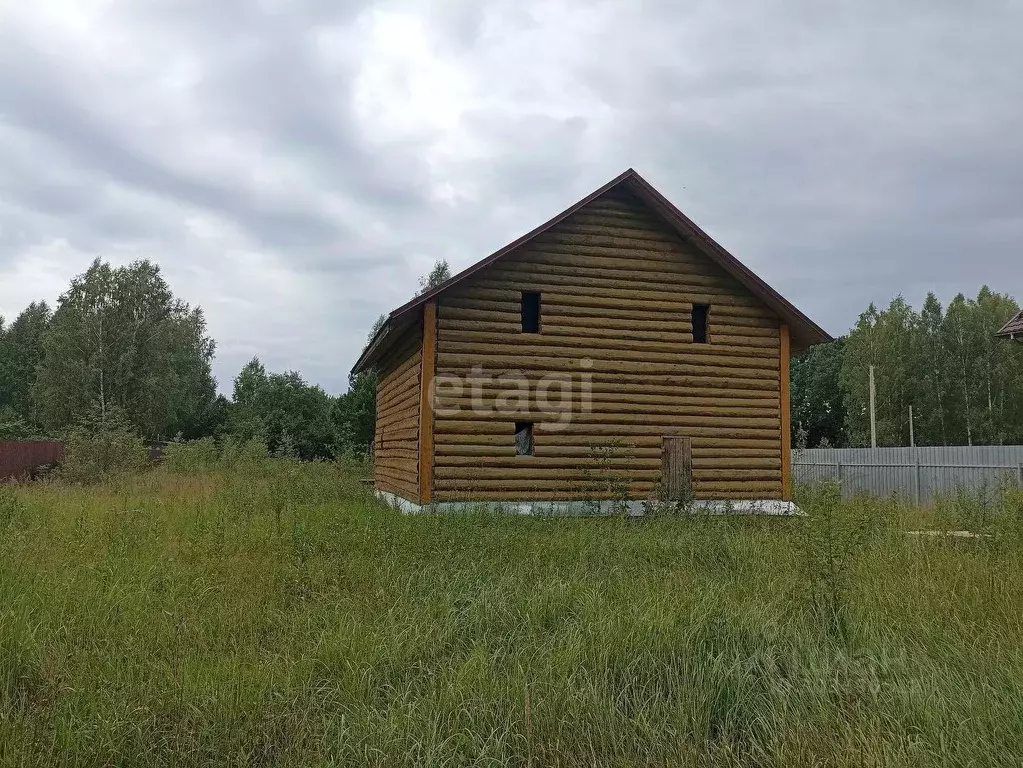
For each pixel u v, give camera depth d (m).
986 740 4.14
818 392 57.94
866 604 6.54
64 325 43.31
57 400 41.94
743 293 15.59
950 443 47.31
